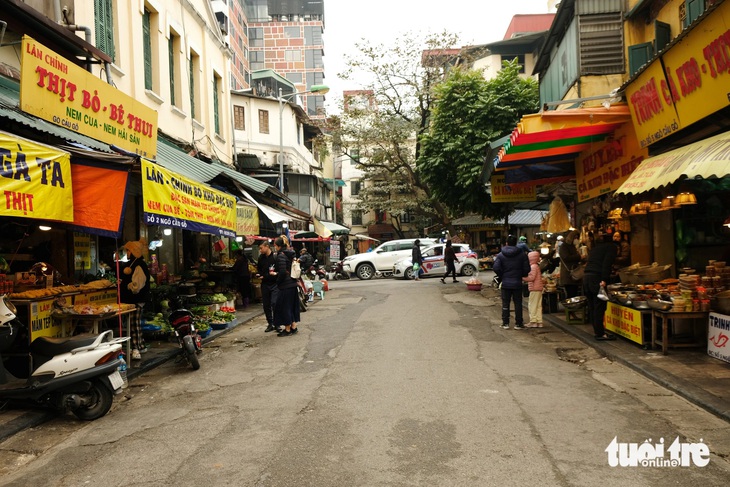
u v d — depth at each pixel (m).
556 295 12.34
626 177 9.30
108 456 4.55
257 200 16.38
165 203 7.65
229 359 8.46
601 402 5.55
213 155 17.55
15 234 7.75
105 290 8.12
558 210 14.11
